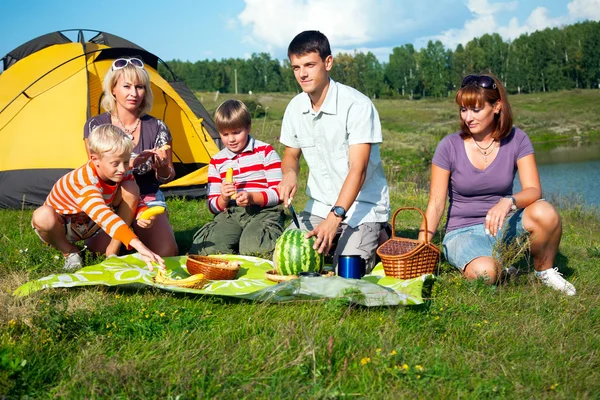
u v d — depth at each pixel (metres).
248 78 99.56
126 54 8.21
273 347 3.05
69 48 8.10
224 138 5.37
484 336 3.32
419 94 98.44
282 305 3.75
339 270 4.23
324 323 3.37
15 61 8.57
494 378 2.84
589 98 59.84
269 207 5.45
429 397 2.66
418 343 3.17
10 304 3.46
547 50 89.81
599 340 3.35
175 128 8.89
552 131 37.28
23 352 2.92
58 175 7.47
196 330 3.31
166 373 2.82
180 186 8.30
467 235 4.48
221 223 5.36
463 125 4.51
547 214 4.18
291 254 4.21
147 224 4.54
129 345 3.13
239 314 3.57
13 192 7.43
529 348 3.22
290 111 4.83
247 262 4.87
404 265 4.21
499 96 4.31
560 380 2.89
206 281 4.06
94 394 2.60
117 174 4.33
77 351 3.08
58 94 7.69
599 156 22.19
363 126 4.37
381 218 4.66
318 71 4.39
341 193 4.23
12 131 7.56
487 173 4.46
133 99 5.16
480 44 102.94
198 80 101.31
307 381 2.78
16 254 4.81
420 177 15.92
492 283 4.24
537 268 4.40
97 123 5.23
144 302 3.70
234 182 5.43
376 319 3.50
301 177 11.91
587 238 6.92
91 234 4.79
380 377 2.78
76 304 3.64
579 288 4.29
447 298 3.88
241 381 2.76
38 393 2.67
